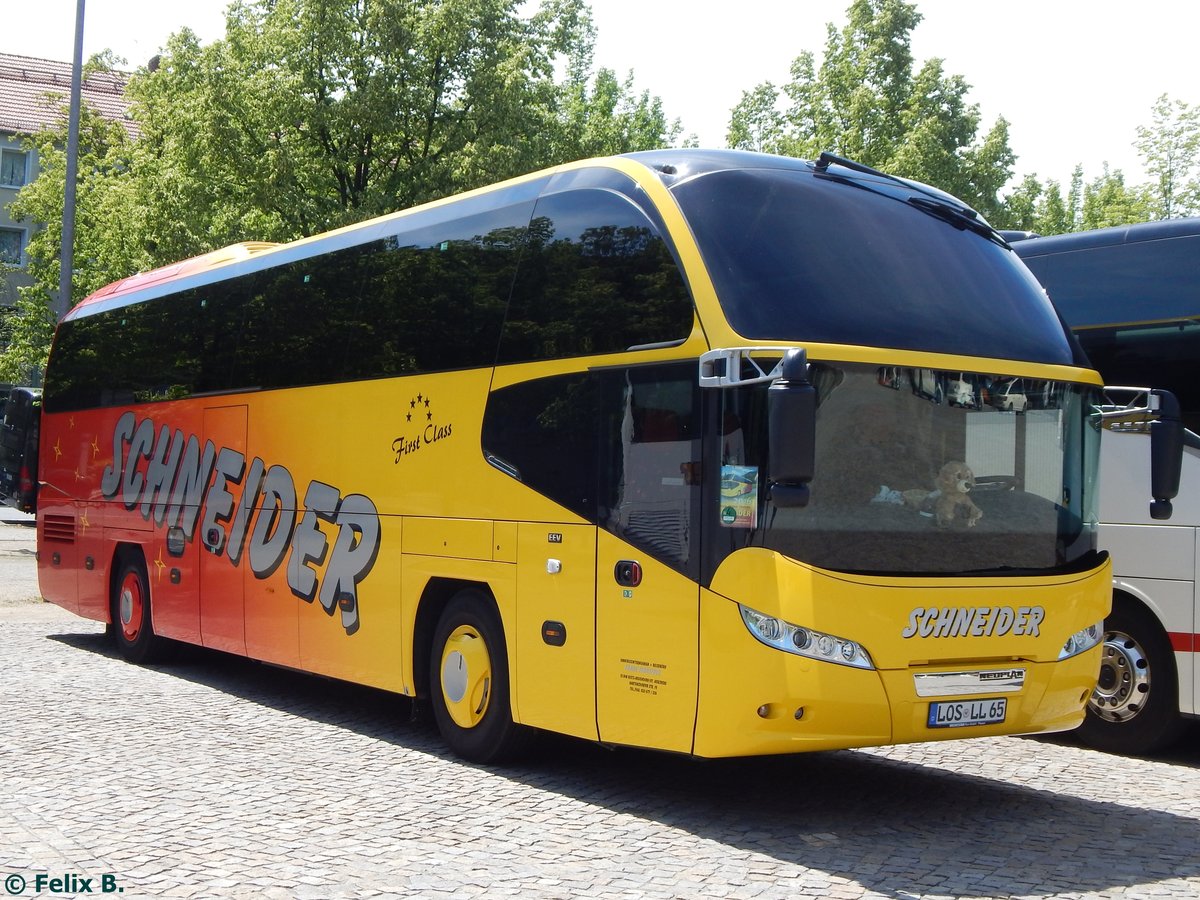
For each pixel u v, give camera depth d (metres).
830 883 5.89
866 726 6.56
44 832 6.48
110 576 13.92
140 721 9.83
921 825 7.09
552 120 28.77
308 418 10.46
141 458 13.34
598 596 7.38
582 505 7.55
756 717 6.50
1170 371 9.55
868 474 6.77
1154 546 9.24
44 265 40.88
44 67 59.78
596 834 6.73
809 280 7.03
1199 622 8.98
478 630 8.48
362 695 11.56
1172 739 9.17
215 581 11.78
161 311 13.34
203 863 5.98
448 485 8.72
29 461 23.45
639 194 7.57
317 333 10.49
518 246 8.44
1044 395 7.46
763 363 6.58
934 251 7.62
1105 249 10.11
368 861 6.08
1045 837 6.86
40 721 9.62
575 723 7.51
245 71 27.09
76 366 15.23
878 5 33.28
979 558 7.04
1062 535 7.40
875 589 6.59
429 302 9.20
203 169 27.39
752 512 6.57
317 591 10.20
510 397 8.22
